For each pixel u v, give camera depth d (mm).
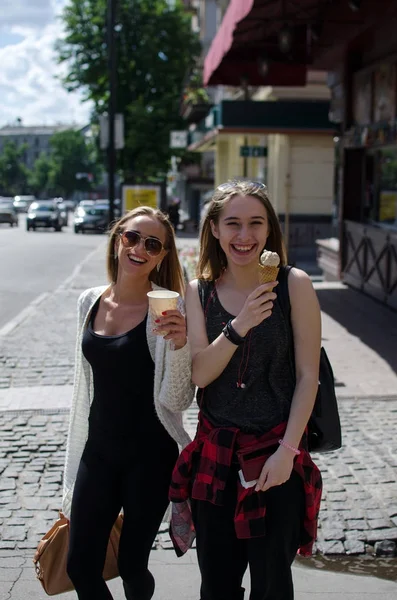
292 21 10312
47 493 4594
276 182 21656
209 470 2518
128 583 2885
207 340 2656
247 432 2543
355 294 12445
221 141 31719
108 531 2818
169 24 38812
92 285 15570
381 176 11992
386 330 9609
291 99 21422
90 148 45188
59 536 2916
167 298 2518
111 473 2836
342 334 9367
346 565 3840
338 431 2662
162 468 2846
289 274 2615
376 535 4086
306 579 3691
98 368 2850
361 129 12211
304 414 2492
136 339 2830
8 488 4660
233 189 2670
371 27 10578
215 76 14922
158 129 37969
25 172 151125
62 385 7168
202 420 2650
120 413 2826
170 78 39188
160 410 2754
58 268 19641
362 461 5117
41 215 41312
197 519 2590
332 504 4434
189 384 2668
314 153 21516
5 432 5719
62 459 5168
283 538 2471
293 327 2580
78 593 2771
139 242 2912
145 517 2811
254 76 14367
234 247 2627
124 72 38938
